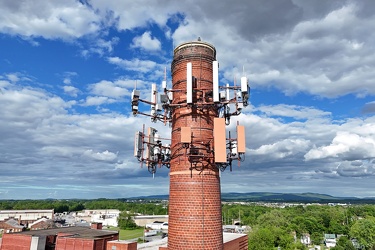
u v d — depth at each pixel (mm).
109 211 193000
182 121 20359
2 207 191125
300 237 114938
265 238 75125
